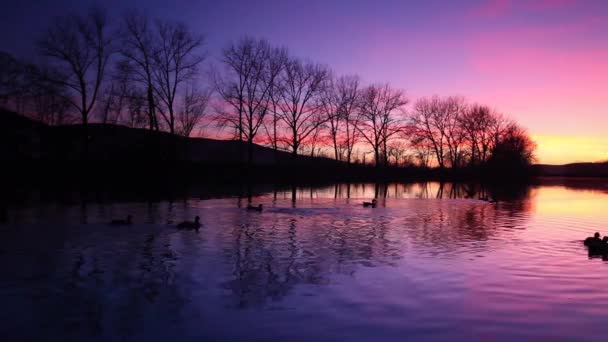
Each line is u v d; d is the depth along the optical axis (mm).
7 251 16516
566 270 14461
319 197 42719
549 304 11188
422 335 9258
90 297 11469
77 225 22344
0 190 40688
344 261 15539
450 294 11891
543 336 9297
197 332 9336
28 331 9398
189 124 55938
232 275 13578
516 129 90438
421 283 12867
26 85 43594
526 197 49281
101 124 50156
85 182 48656
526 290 12281
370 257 16188
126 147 52281
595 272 14219
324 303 11102
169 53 51375
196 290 12086
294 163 65688
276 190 51562
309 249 17516
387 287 12445
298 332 9336
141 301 11164
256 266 14688
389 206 35531
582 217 29109
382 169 82688
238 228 22516
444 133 84938
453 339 9078
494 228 23672
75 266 14438
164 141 52812
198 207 31328
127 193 41250
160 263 14938
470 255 16656
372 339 9031
